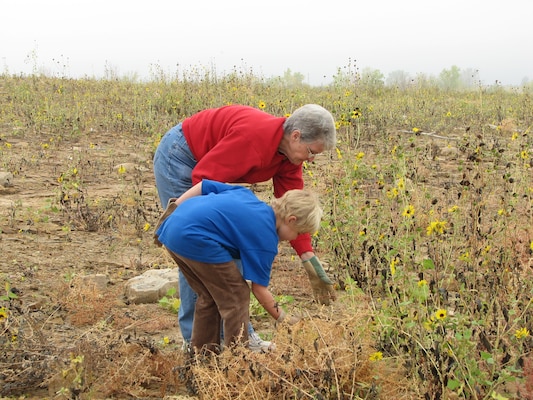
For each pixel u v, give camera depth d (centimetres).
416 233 451
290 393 322
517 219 536
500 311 385
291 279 545
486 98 1708
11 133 1124
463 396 320
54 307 473
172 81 1598
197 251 345
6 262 563
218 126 382
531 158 716
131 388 363
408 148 995
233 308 356
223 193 362
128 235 652
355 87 1419
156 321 458
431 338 336
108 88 1612
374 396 330
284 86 1669
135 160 974
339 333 346
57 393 347
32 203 748
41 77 1744
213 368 341
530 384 328
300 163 381
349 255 518
